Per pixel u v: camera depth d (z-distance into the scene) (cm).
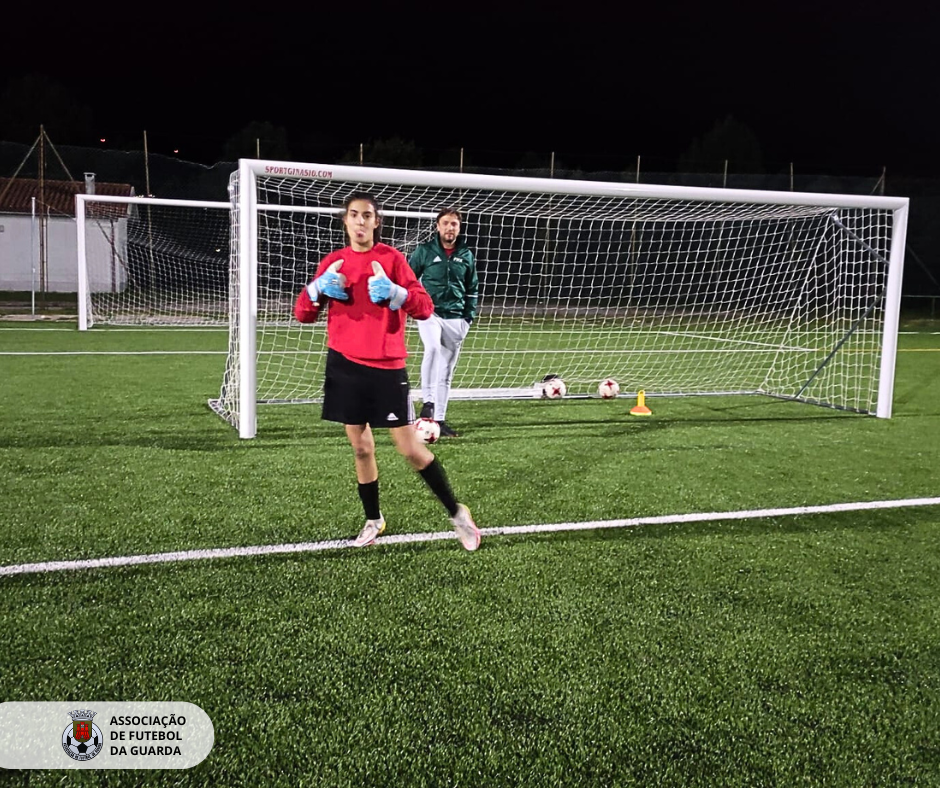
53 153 2473
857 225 962
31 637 255
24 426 582
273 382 893
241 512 389
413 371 1026
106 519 374
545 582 310
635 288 1941
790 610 291
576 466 505
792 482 477
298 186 793
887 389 725
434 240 589
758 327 1609
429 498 421
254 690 227
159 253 2133
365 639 259
